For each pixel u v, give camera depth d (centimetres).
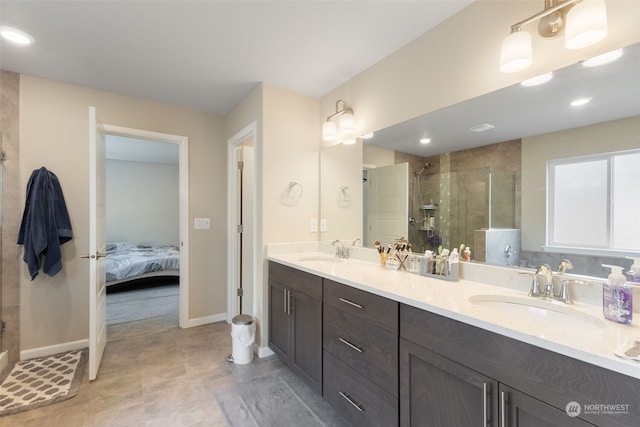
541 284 125
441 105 167
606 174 114
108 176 600
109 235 600
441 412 110
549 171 130
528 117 135
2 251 223
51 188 234
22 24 170
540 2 126
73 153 249
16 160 228
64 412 170
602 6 101
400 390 127
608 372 72
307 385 201
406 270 185
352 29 175
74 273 250
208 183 317
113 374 211
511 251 143
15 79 228
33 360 229
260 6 156
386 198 209
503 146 145
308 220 268
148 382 202
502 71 129
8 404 175
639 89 106
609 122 113
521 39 119
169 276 473
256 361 235
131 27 173
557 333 86
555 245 128
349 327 156
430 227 181
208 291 317
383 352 135
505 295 128
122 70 226
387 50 197
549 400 82
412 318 122
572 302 116
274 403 181
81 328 253
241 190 321
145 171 636
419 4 153
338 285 165
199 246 311
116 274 419
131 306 372
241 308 319
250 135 272
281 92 252
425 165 183
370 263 217
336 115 240
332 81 241
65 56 205
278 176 251
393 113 199
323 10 159
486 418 96
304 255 249
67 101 247
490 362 95
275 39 186
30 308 233
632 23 105
